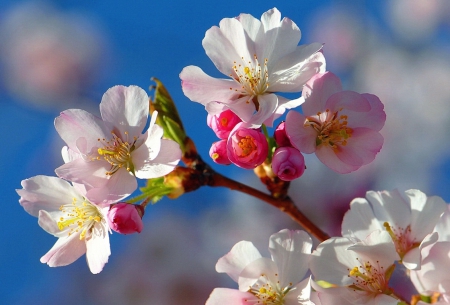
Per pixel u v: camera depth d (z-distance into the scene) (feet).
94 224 1.62
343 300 1.57
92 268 1.60
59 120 1.62
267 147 1.59
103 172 1.61
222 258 1.58
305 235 1.58
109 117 1.62
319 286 1.57
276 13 1.63
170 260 2.08
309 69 1.61
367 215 1.62
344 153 1.61
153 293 2.05
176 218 2.11
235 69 1.63
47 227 1.63
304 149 1.59
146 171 1.60
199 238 2.10
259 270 1.57
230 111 1.60
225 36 1.63
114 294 2.06
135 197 1.63
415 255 1.59
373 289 1.58
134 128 1.62
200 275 2.06
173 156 1.60
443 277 1.57
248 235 2.10
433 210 1.62
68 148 1.63
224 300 1.58
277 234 1.58
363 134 1.61
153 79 1.66
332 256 1.58
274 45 1.63
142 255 2.08
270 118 1.60
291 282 1.58
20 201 1.64
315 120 1.61
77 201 1.63
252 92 1.62
